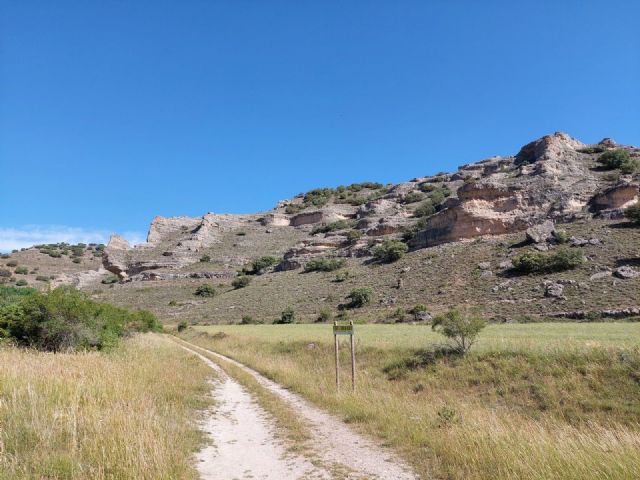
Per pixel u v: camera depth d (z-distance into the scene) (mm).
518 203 79875
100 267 157375
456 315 23781
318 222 149500
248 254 128250
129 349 25672
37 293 22328
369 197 172000
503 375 19844
